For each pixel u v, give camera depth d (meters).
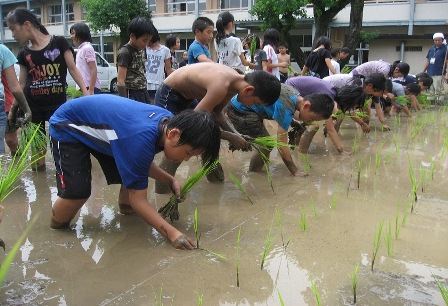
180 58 24.75
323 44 8.10
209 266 2.52
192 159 5.19
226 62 6.71
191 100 3.81
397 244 2.83
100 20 20.17
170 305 2.11
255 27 21.36
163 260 2.60
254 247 2.78
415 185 3.77
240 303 2.14
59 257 2.63
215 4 22.92
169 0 24.50
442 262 2.59
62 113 2.90
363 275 2.43
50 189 3.98
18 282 2.32
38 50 4.20
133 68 5.30
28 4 29.95
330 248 2.76
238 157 5.32
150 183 4.21
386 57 19.30
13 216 3.31
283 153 4.38
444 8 17.81
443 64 11.16
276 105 4.13
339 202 3.65
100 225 3.17
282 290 2.27
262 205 3.59
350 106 5.24
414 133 6.75
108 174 3.16
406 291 2.26
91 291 2.23
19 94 3.97
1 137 3.96
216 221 3.23
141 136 2.56
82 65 5.65
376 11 18.81
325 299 2.18
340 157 5.28
